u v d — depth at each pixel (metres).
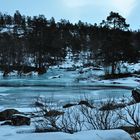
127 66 85.44
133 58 86.25
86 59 113.00
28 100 29.05
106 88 47.72
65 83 60.00
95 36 120.50
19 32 142.75
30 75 87.44
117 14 82.88
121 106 8.45
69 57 122.19
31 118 12.55
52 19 145.25
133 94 13.52
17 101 28.20
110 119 6.84
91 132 4.14
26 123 11.30
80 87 49.53
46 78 76.94
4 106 23.80
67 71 92.44
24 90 43.28
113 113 7.25
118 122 7.19
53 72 92.25
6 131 9.44
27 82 62.47
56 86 51.88
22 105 24.61
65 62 112.75
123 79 66.38
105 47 76.19
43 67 94.81
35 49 101.25
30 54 103.00
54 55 106.62
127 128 6.63
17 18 154.00
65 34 134.62
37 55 100.38
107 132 4.12
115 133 4.09
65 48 123.00
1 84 56.31
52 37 115.62
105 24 83.81
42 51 101.25
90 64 99.62
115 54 75.19
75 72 88.88
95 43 106.44
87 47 124.38
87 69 88.69
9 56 98.44
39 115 12.18
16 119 11.35
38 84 56.88
